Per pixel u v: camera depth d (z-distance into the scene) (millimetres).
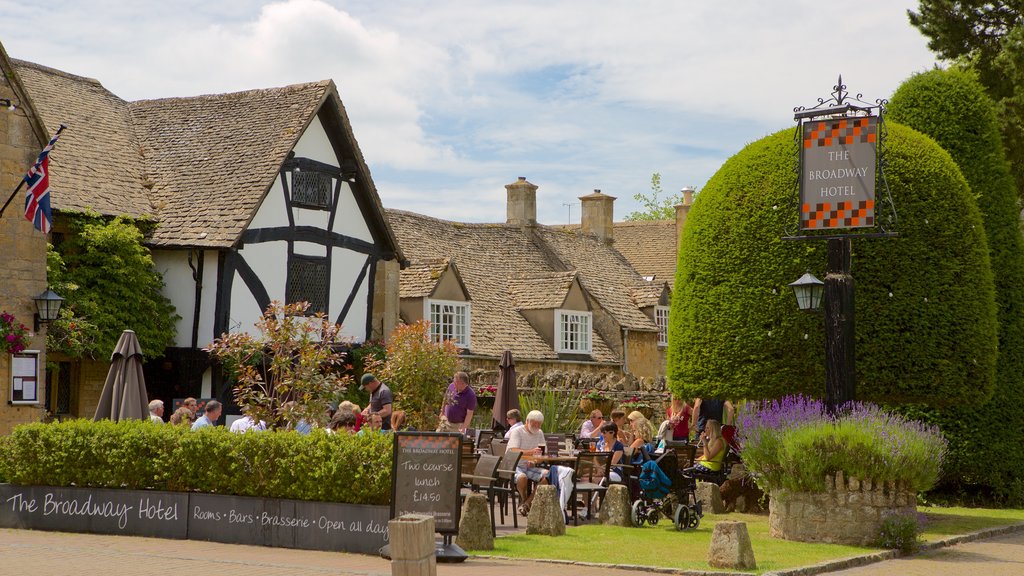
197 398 21047
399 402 20969
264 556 10727
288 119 23219
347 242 24359
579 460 14094
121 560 10234
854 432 12391
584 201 41781
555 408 23344
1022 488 17422
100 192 21469
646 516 13594
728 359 15664
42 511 12867
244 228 20984
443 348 21344
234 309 21297
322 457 11367
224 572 9555
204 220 21406
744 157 16109
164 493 12234
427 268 27812
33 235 17781
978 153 17750
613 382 26297
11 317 17188
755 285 15555
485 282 32250
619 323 33594
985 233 16594
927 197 15180
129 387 14578
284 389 15672
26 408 17531
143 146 24266
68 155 21922
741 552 10273
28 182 16297
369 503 11141
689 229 16484
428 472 10680
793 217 15383
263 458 11703
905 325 15031
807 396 15195
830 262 13648
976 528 14141
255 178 21969
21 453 12945
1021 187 25391
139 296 20469
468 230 34812
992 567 11086
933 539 12953
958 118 17734
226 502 11875
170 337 21094
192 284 21250
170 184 22781
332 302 23891
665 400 26422
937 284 15078
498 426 20250
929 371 14992
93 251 19938
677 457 13906
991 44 26562
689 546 11727
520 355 29297
